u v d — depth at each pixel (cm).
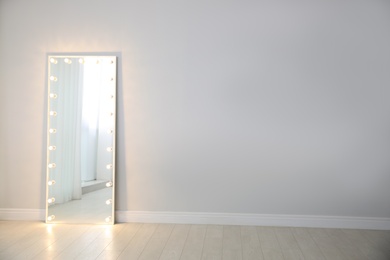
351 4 441
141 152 459
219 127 452
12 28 466
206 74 452
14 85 467
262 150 449
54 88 462
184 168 456
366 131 440
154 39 456
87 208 456
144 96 458
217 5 451
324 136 444
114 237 403
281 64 446
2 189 470
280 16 446
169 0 455
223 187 453
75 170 458
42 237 401
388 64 438
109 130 457
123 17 458
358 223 441
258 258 346
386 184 439
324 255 356
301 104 445
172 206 458
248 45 448
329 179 444
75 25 462
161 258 343
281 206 448
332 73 442
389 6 438
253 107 448
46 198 459
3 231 422
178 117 455
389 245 385
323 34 443
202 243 385
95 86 459
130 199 461
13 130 468
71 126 461
